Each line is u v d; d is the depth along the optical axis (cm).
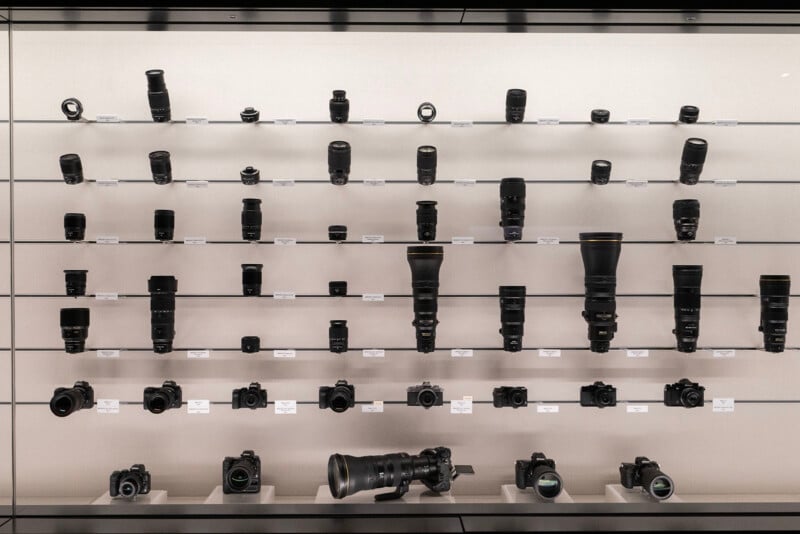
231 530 261
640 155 324
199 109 321
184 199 321
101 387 317
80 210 320
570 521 271
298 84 322
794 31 312
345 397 288
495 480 318
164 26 309
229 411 318
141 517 277
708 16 290
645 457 307
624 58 324
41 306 319
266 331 320
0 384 318
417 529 262
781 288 288
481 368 320
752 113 320
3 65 318
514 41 323
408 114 322
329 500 289
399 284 322
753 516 277
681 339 292
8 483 316
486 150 323
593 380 321
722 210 321
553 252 323
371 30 313
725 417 322
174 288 292
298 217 322
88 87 320
